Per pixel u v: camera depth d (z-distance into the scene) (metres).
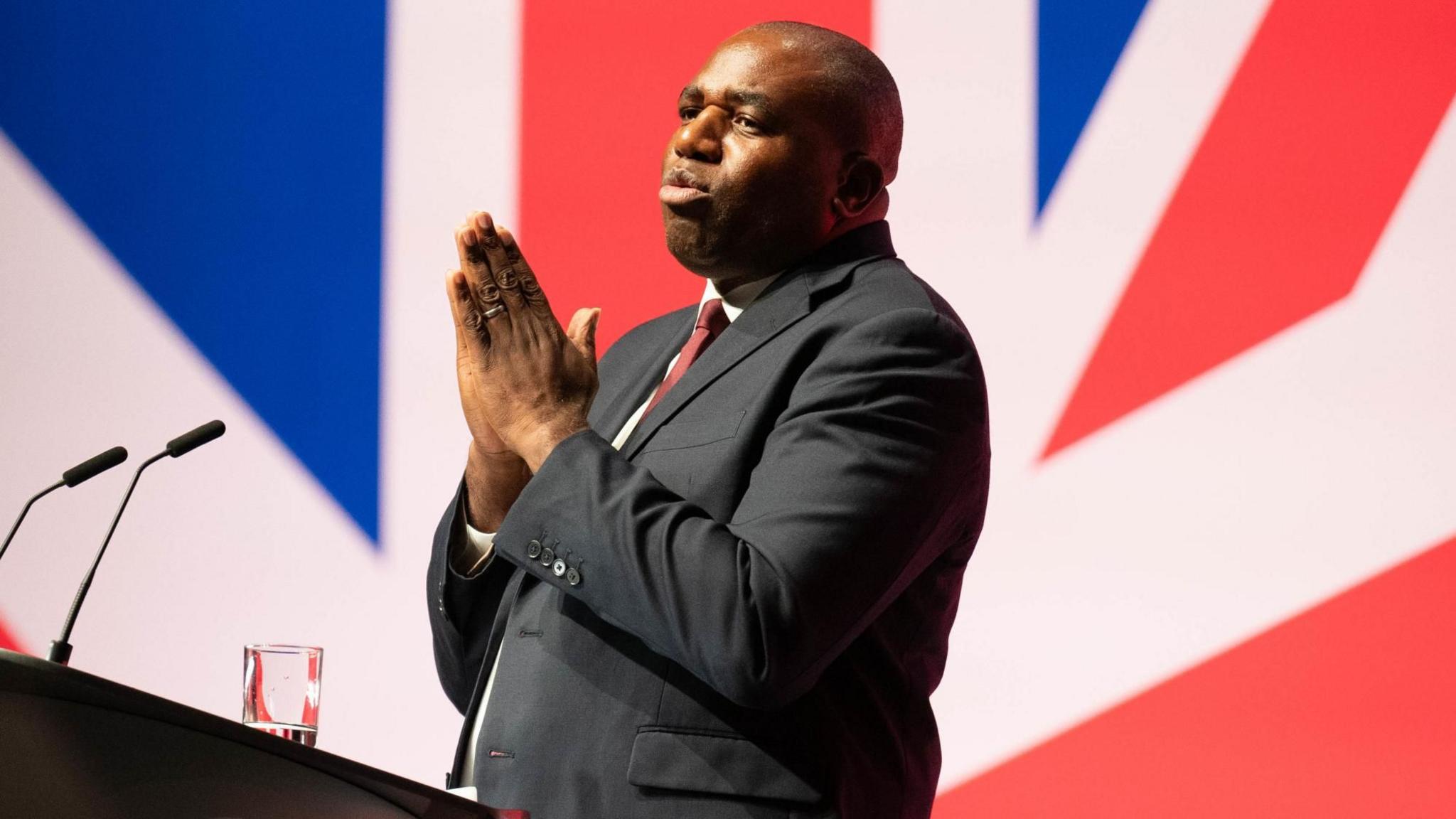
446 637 5.27
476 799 4.21
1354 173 8.34
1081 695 8.27
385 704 9.08
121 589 9.37
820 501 4.38
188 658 9.27
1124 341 8.46
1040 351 8.53
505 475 5.11
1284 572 8.15
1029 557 8.40
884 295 4.92
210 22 9.77
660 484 4.49
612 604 4.34
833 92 5.20
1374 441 8.14
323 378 9.42
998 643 8.38
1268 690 8.09
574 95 9.45
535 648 4.68
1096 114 8.66
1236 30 8.55
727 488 4.61
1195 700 8.15
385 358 9.38
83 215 9.72
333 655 9.16
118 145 9.76
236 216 9.62
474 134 9.50
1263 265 8.36
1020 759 8.28
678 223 5.16
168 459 9.46
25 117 9.80
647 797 4.31
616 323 9.22
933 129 8.84
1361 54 8.42
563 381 4.66
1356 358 8.20
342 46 9.68
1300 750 8.02
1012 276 8.62
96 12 9.84
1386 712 7.97
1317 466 8.17
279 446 9.39
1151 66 8.63
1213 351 8.35
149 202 9.70
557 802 4.40
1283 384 8.26
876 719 4.65
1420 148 8.30
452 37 9.59
